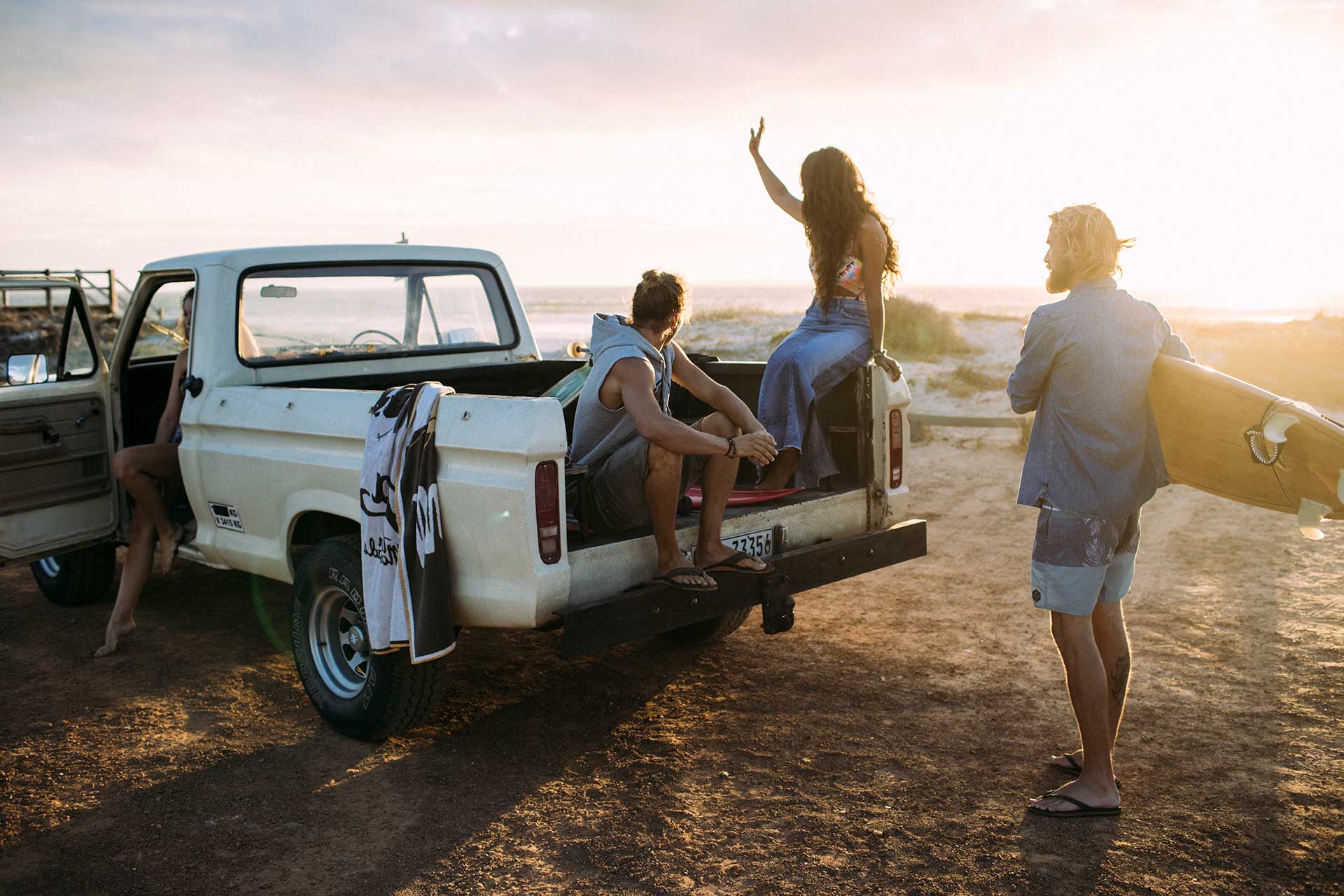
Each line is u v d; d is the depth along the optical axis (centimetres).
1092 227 321
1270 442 316
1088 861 303
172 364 617
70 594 582
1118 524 326
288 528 427
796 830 325
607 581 352
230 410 453
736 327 2892
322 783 366
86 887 299
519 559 326
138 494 500
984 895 286
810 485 441
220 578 662
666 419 345
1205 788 349
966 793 349
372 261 534
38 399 507
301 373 498
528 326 618
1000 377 1689
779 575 383
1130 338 316
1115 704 341
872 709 427
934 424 1262
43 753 394
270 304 497
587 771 373
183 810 346
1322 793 343
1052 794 336
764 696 445
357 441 381
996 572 653
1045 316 321
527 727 416
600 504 359
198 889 297
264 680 476
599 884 295
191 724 423
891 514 452
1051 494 324
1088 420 316
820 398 448
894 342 2073
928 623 547
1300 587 593
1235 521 775
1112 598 344
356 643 403
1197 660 476
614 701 443
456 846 318
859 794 349
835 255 446
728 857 309
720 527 373
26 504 503
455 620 356
